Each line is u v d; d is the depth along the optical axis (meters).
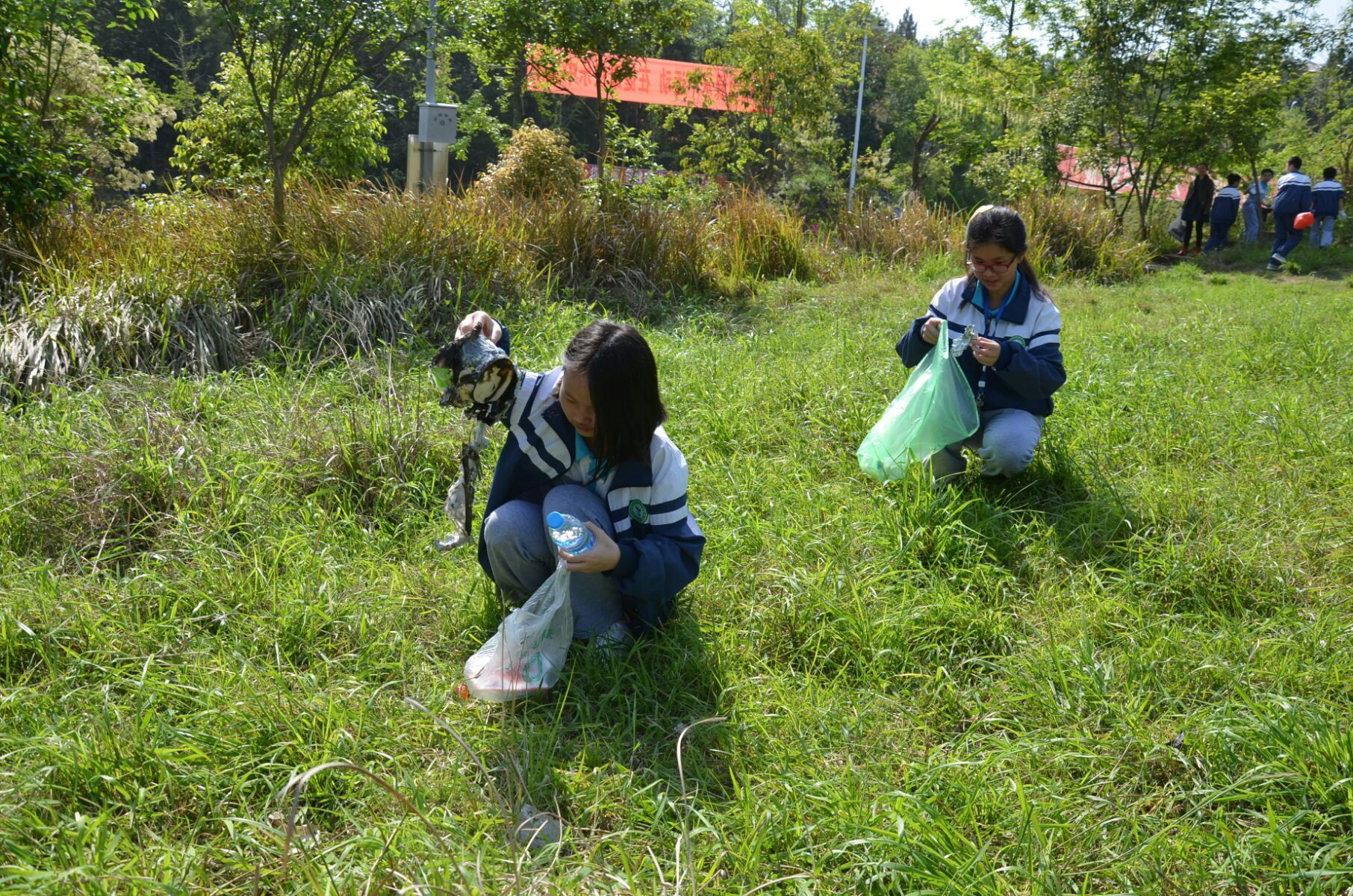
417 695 2.69
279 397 4.69
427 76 10.98
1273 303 8.87
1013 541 3.68
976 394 4.16
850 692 2.79
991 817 2.28
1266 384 5.72
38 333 5.08
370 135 11.27
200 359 5.32
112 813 2.23
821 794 2.33
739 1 20.12
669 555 2.75
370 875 1.94
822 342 6.56
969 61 20.41
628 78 11.29
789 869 2.14
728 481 4.15
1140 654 2.87
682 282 8.40
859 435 4.70
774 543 3.62
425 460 4.08
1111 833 2.24
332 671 2.81
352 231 6.60
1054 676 2.80
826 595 3.15
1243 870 2.08
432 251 6.57
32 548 3.44
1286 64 15.67
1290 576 3.40
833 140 20.36
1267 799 2.24
